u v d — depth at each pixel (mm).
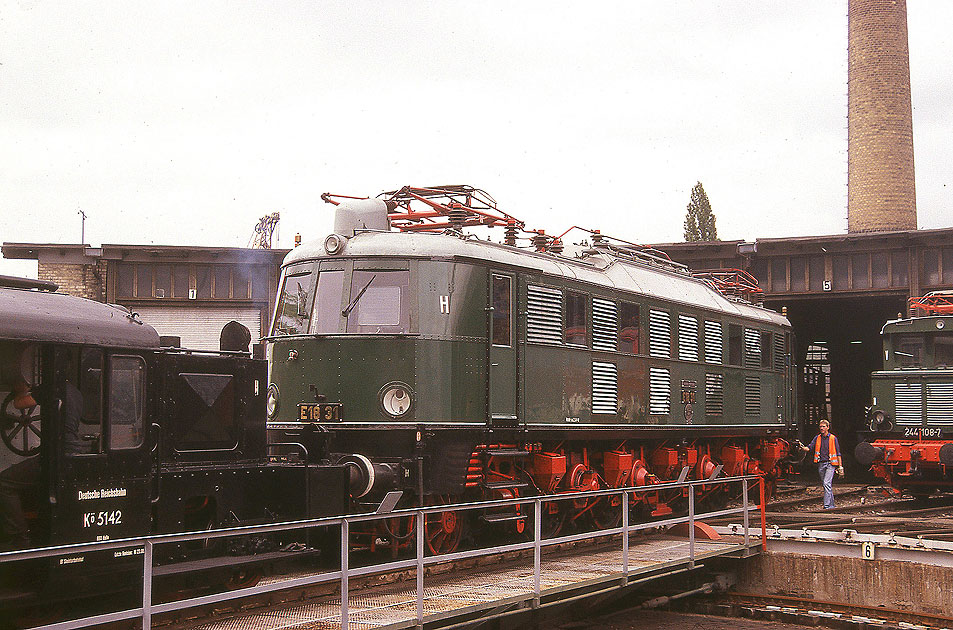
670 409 15844
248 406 9914
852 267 24188
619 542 14109
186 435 9219
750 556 14070
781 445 20766
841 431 35500
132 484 8023
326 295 11500
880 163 48000
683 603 13953
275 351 11688
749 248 24328
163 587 8555
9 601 7180
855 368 35625
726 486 18422
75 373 7609
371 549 10812
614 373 14344
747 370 18906
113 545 6285
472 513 11852
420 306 11273
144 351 8219
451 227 12602
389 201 13266
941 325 21781
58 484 7387
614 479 14453
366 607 8867
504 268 12195
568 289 13414
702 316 17172
